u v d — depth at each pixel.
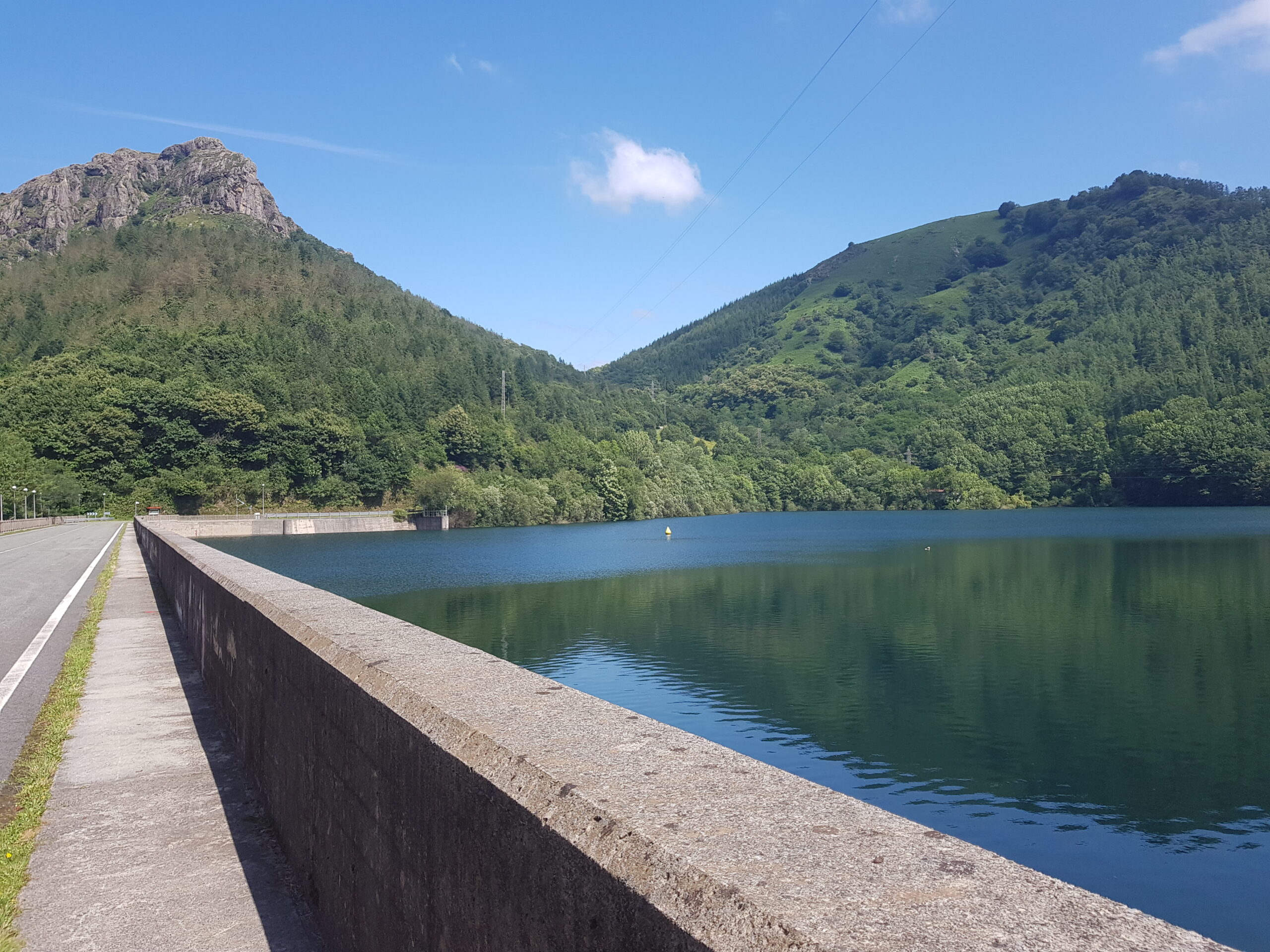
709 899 1.58
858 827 1.89
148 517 122.25
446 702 3.02
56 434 137.62
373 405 180.50
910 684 36.53
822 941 1.38
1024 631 48.34
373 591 64.19
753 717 31.84
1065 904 1.51
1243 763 27.03
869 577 72.38
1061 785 25.20
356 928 3.66
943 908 1.49
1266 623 49.56
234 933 4.26
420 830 2.92
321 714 4.31
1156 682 36.66
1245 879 19.31
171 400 147.12
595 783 2.18
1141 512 166.00
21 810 6.07
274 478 151.25
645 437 199.25
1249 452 165.62
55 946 4.14
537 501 156.25
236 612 7.52
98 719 8.70
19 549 47.78
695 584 68.00
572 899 1.97
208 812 6.00
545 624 50.56
